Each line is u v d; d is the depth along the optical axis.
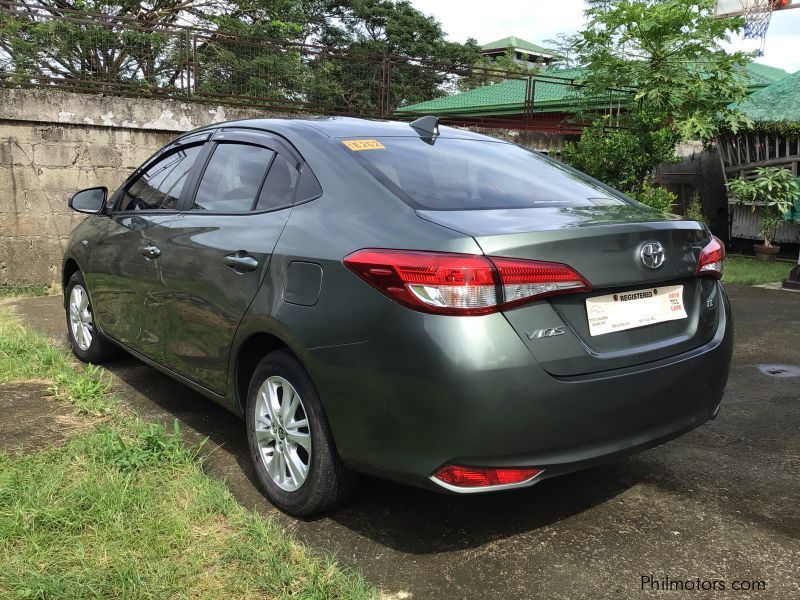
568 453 2.24
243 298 2.78
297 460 2.66
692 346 2.62
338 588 2.20
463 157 3.11
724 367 2.73
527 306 2.17
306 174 2.83
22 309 6.68
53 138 7.60
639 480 3.09
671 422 2.51
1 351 4.68
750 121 11.13
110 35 8.66
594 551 2.49
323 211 2.62
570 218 2.50
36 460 2.96
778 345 5.64
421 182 2.69
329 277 2.39
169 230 3.43
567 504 2.85
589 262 2.28
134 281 3.74
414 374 2.14
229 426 3.66
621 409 2.31
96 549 2.33
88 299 4.57
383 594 2.21
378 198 2.52
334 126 3.12
